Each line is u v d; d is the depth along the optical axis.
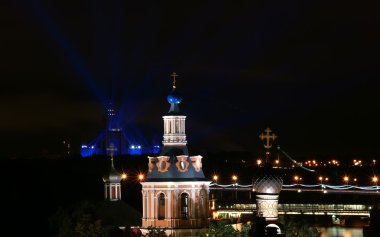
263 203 189.38
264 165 191.75
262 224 157.38
